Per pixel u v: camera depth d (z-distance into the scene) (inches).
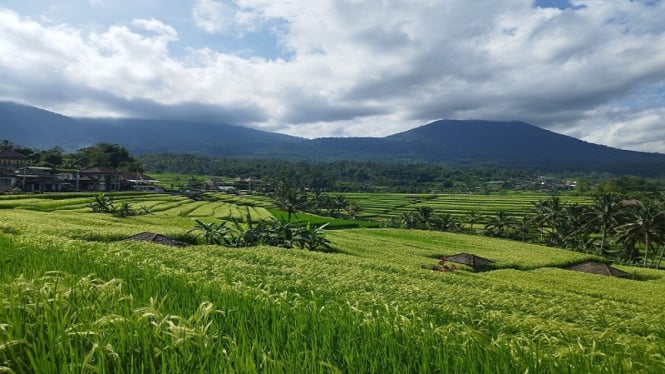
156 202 3784.5
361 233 2373.3
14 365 118.5
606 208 3048.7
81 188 4847.4
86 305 170.2
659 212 2503.7
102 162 6363.2
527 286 977.5
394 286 613.3
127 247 700.7
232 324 190.4
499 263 1704.0
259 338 177.0
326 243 1681.8
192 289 264.2
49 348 124.6
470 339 196.4
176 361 127.0
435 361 169.6
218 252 893.8
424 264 1519.4
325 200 4778.5
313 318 214.1
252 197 5684.1
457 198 6628.9
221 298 240.5
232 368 131.3
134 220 2170.3
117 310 165.6
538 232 3882.9
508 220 3779.5
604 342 261.1
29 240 534.9
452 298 561.3
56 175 4719.5
